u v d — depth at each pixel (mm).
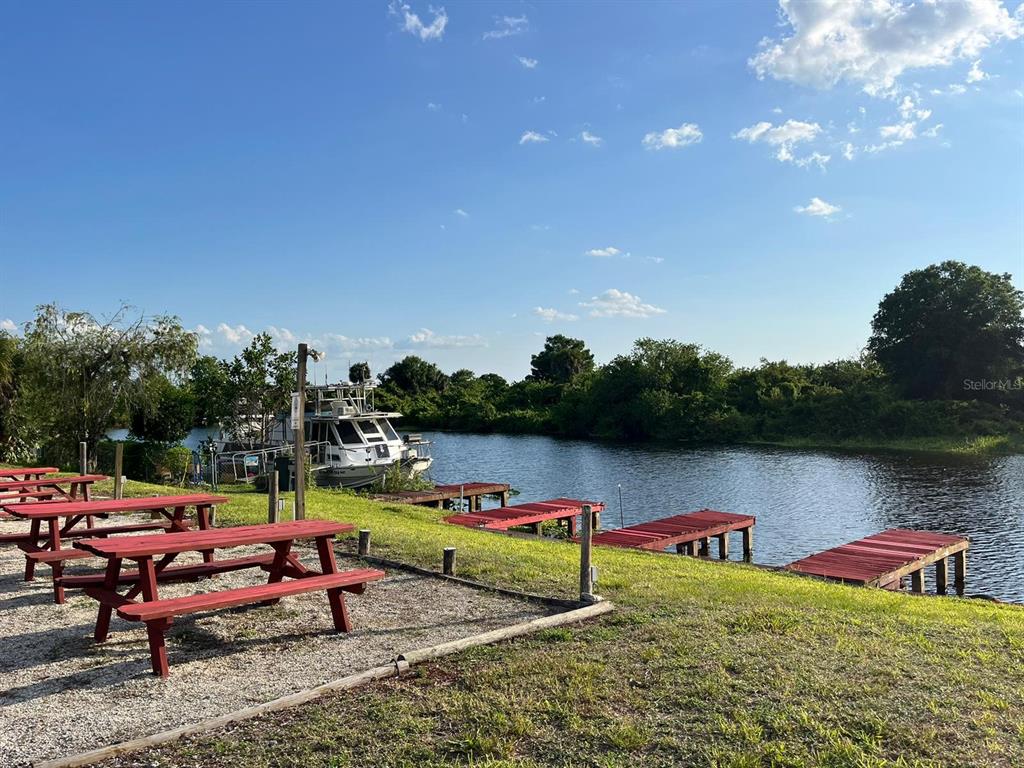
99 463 25281
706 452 49094
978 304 59469
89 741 4008
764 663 5098
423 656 5305
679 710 4340
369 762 3754
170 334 25000
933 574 17547
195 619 6516
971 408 54969
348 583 6105
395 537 10820
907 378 62375
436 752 3863
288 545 6672
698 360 66750
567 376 97812
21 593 7348
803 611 6918
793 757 3736
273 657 5496
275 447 27203
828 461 42125
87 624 6316
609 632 6027
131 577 6230
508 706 4410
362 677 4891
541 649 5566
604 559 11102
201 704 4551
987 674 4992
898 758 3689
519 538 14344
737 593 8102
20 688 4824
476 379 110312
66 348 23844
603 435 66688
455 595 7551
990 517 24141
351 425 25594
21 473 12281
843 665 5078
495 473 38219
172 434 28141
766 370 67500
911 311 61844
